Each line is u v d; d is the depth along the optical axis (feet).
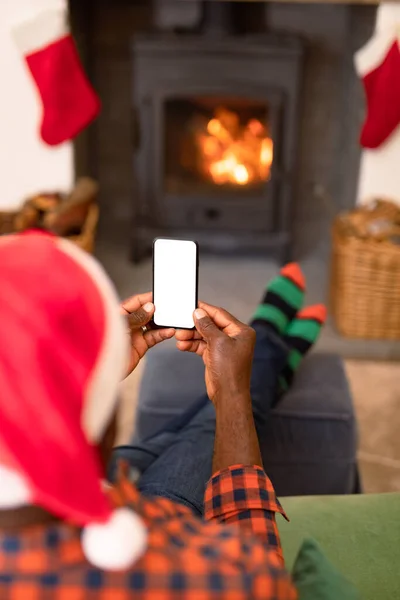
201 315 3.10
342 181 10.53
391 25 8.34
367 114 8.73
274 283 6.10
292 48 9.27
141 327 3.34
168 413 5.35
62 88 8.52
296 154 9.74
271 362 5.06
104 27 10.42
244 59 9.35
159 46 9.29
